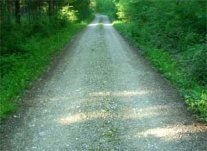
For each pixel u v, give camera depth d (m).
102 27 47.56
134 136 7.39
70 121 8.34
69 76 13.21
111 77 12.94
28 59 15.98
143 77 12.91
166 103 9.66
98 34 33.84
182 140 7.18
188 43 18.19
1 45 17.09
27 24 26.38
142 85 11.70
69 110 9.16
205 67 12.34
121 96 10.40
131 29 31.39
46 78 12.95
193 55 14.88
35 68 14.45
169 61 15.66
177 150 6.70
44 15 34.34
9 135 7.54
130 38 27.98
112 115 8.72
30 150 6.78
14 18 26.47
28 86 11.71
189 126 7.95
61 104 9.69
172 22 21.23
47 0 36.56
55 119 8.49
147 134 7.50
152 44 21.19
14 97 10.33
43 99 10.20
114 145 6.94
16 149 6.83
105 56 18.20
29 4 32.66
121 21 58.31
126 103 9.70
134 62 16.22
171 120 8.33
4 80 12.20
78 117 8.60
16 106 9.51
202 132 7.61
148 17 29.30
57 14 38.31
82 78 12.82
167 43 19.81
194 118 8.47
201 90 10.69
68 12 46.16
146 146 6.89
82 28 43.94
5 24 19.91
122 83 12.00
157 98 10.16
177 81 11.89
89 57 17.86
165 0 24.67
